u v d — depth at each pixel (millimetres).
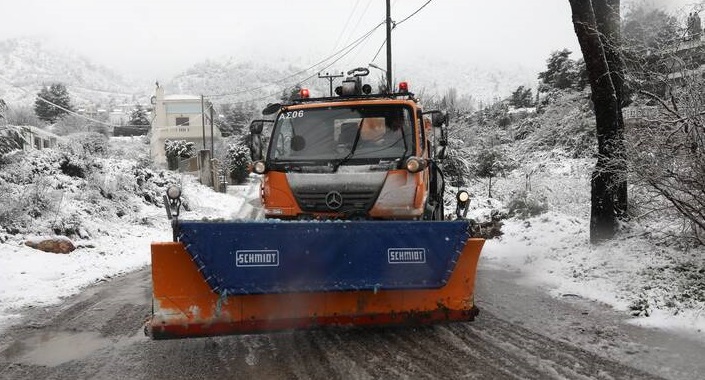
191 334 5328
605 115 9336
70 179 18422
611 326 6320
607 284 7945
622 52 8500
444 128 8180
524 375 4891
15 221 13484
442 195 9695
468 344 5785
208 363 5430
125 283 10148
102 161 21844
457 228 5555
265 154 8125
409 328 6371
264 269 5273
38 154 18469
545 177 18641
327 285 5359
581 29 9273
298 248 5328
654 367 5020
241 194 35000
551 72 36062
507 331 6234
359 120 7395
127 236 16391
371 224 5434
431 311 5633
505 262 10961
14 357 5785
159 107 71000
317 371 5113
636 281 7730
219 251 5219
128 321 7238
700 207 7289
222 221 5312
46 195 14844
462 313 5652
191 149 47594
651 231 9156
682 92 7250
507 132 29719
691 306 6531
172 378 5078
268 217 7234
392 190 6941
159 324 5305
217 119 84500
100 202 18406
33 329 6887
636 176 7773
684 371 4902
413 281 5453
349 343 5895
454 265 5523
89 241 14406
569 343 5758
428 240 5500
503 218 15750
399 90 7953
